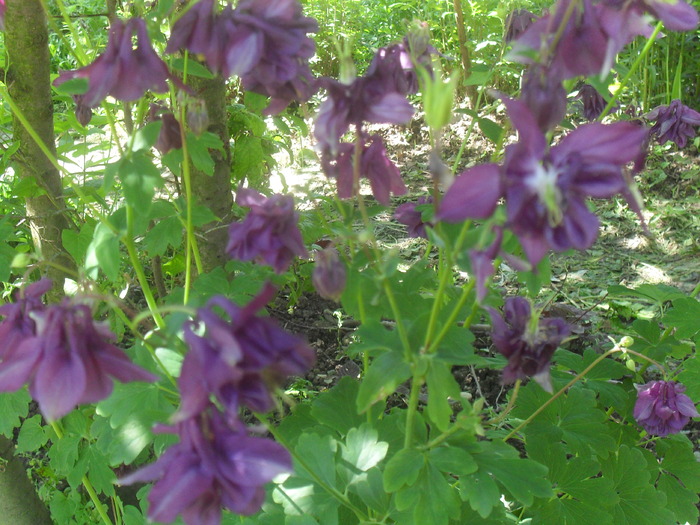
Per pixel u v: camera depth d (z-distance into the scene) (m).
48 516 0.49
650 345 0.48
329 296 0.30
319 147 0.28
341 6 1.30
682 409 0.42
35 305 0.27
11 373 0.22
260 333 0.21
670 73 1.17
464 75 1.13
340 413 0.41
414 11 1.30
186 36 0.29
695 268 0.84
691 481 0.46
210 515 0.22
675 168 1.06
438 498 0.32
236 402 0.21
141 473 0.22
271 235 0.30
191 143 0.38
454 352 0.30
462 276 0.76
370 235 0.29
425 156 1.14
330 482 0.36
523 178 0.22
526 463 0.33
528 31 0.26
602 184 0.22
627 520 0.42
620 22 0.25
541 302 0.73
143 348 0.38
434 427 0.37
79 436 0.43
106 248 0.35
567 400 0.44
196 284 0.41
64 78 0.31
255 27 0.28
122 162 0.33
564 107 0.26
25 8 0.42
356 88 0.27
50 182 0.47
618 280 0.82
